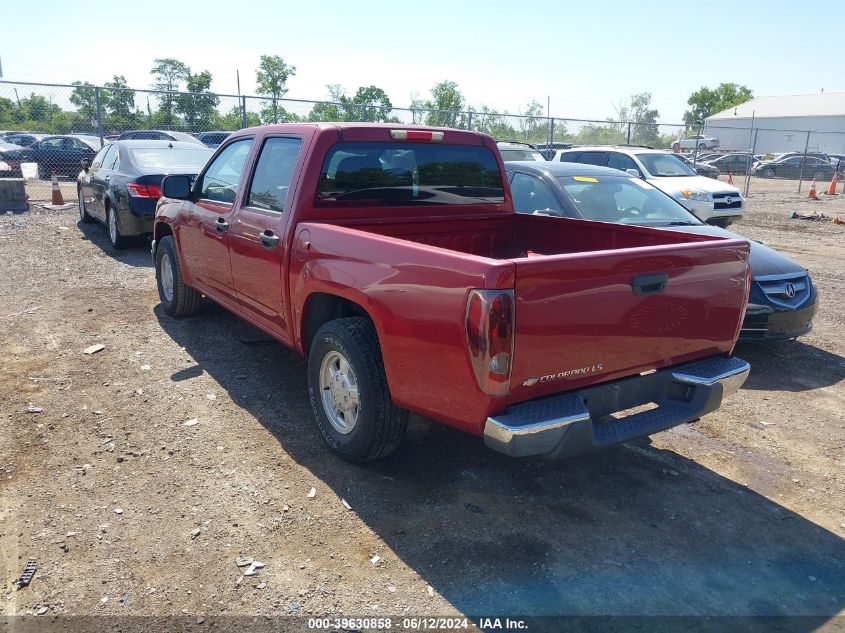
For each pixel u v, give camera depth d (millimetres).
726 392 3688
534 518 3566
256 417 4582
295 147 4457
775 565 3273
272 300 4590
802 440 4699
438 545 3291
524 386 3055
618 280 3209
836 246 13234
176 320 6680
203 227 5574
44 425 4332
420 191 4770
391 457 4133
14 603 2797
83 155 20406
